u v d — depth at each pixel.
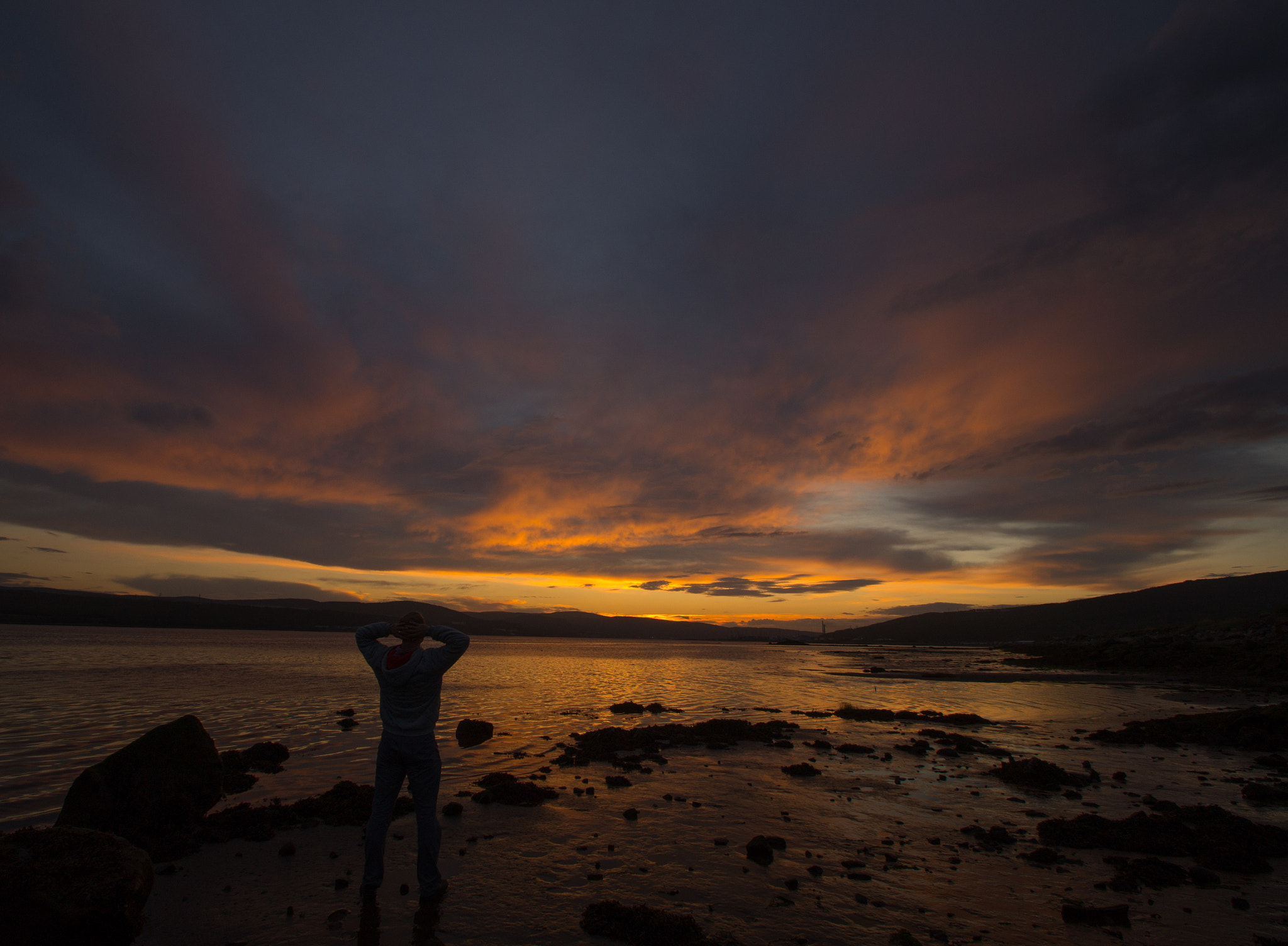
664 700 26.47
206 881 6.34
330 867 6.74
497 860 6.99
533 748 14.20
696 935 5.20
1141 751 14.76
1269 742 15.06
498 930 5.28
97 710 18.69
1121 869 7.03
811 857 7.36
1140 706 24.80
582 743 14.77
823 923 5.57
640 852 7.40
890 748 15.02
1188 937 5.39
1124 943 5.26
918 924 5.58
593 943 5.10
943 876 6.82
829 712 22.28
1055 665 63.75
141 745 8.45
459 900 5.90
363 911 5.62
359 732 15.95
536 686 32.56
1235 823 8.55
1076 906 5.80
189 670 36.41
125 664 40.25
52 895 4.50
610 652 106.06
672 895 6.14
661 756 13.51
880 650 145.75
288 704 21.34
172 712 18.64
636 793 10.25
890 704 25.83
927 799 10.15
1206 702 26.39
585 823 8.52
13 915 4.37
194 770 8.68
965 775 12.04
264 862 6.92
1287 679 37.22
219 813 8.45
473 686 31.73
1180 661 50.81
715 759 13.47
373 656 6.28
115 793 7.93
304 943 4.97
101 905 4.57
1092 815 8.81
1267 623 58.22
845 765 12.84
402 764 6.13
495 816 8.72
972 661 79.38
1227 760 13.61
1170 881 6.70
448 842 7.60
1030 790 10.82
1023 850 7.68
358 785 9.93
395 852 7.22
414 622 6.17
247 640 104.31
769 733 16.44
